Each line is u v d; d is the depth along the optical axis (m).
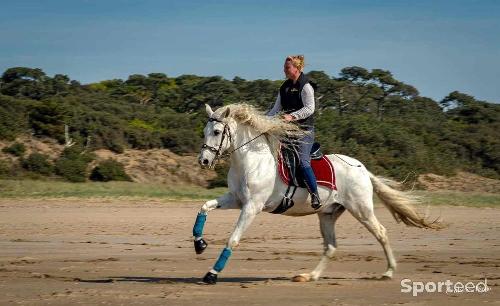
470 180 40.62
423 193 30.52
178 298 8.39
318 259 12.60
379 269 11.41
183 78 78.06
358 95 63.41
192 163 41.84
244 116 9.57
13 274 10.34
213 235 16.77
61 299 8.23
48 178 36.09
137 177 38.84
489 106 60.66
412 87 68.56
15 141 40.78
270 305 8.05
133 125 47.97
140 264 11.71
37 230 17.28
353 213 10.23
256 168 9.55
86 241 15.28
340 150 39.88
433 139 47.34
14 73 65.94
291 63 9.97
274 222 19.77
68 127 43.47
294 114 9.81
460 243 15.66
